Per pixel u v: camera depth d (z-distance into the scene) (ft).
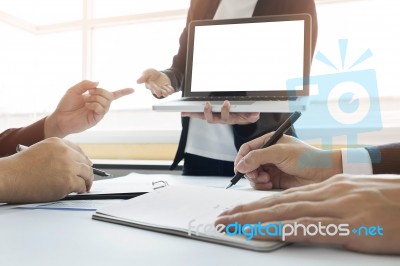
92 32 8.14
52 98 8.15
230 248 1.06
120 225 1.37
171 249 1.06
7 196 1.83
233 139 4.06
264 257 0.97
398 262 0.93
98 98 3.02
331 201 1.08
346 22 6.14
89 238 1.18
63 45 8.27
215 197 1.61
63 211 1.67
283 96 3.23
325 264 0.92
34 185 1.89
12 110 7.78
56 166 1.99
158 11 7.56
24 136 3.02
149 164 5.08
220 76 3.51
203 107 3.10
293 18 3.44
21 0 8.24
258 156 2.28
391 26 5.87
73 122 3.02
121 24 7.89
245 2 4.32
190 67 3.62
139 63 7.75
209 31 3.67
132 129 7.24
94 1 8.19
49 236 1.21
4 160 1.95
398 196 1.05
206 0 4.42
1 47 7.72
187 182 3.01
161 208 1.48
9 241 1.15
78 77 8.10
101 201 1.95
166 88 3.72
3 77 7.71
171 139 6.64
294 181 2.34
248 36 3.54
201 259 0.96
